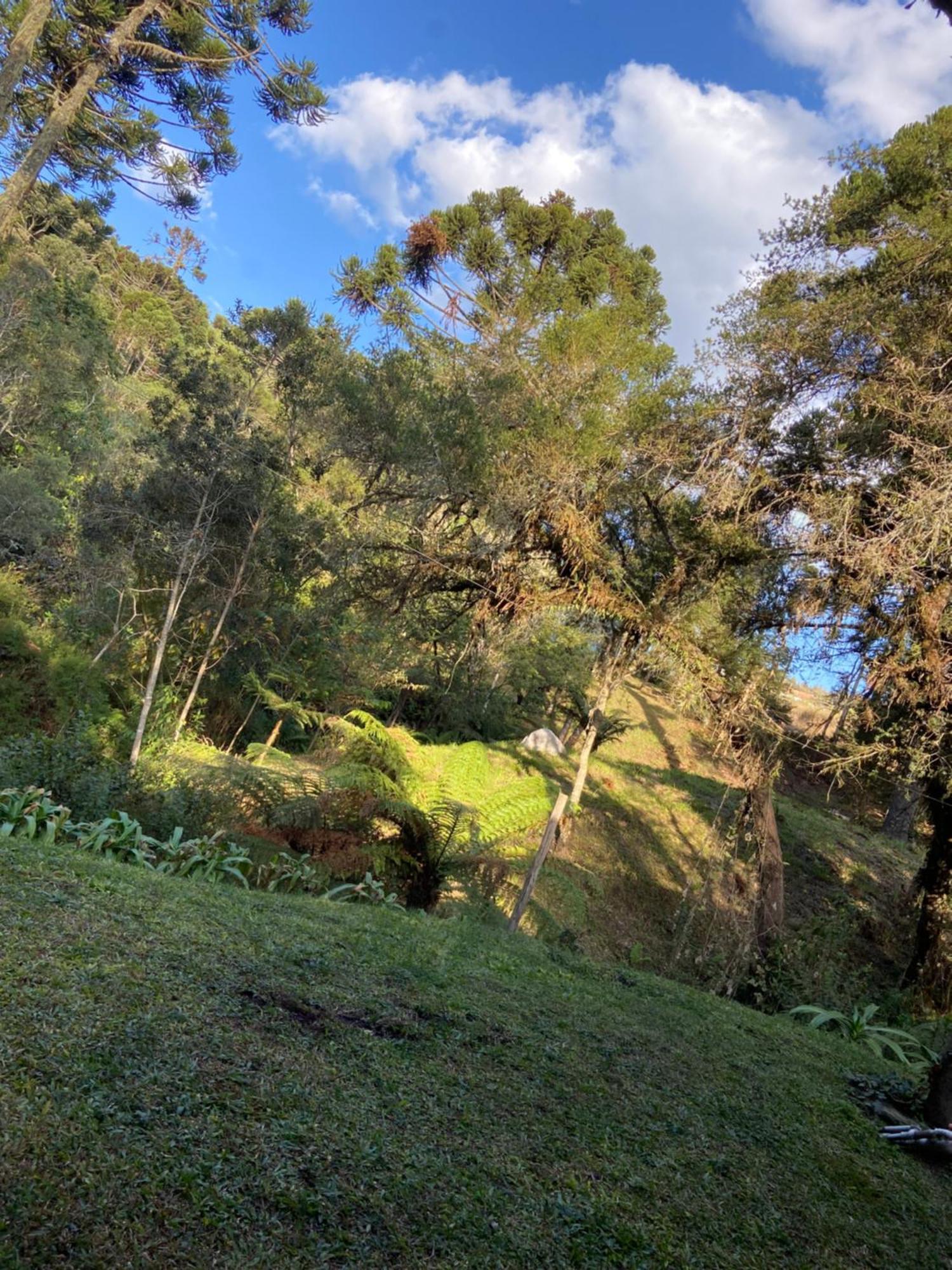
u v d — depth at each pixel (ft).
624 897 48.57
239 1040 7.64
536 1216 6.54
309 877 24.43
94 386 69.00
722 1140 9.83
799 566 31.89
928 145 30.17
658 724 79.77
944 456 26.43
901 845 67.46
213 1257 4.71
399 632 55.83
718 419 31.12
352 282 48.83
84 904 10.25
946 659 28.66
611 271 47.62
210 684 59.98
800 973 34.14
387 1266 5.21
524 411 32.86
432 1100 8.00
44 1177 4.85
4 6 45.75
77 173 55.52
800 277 31.50
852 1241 8.30
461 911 28.89
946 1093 12.91
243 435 52.75
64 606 51.21
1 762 22.43
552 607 34.22
